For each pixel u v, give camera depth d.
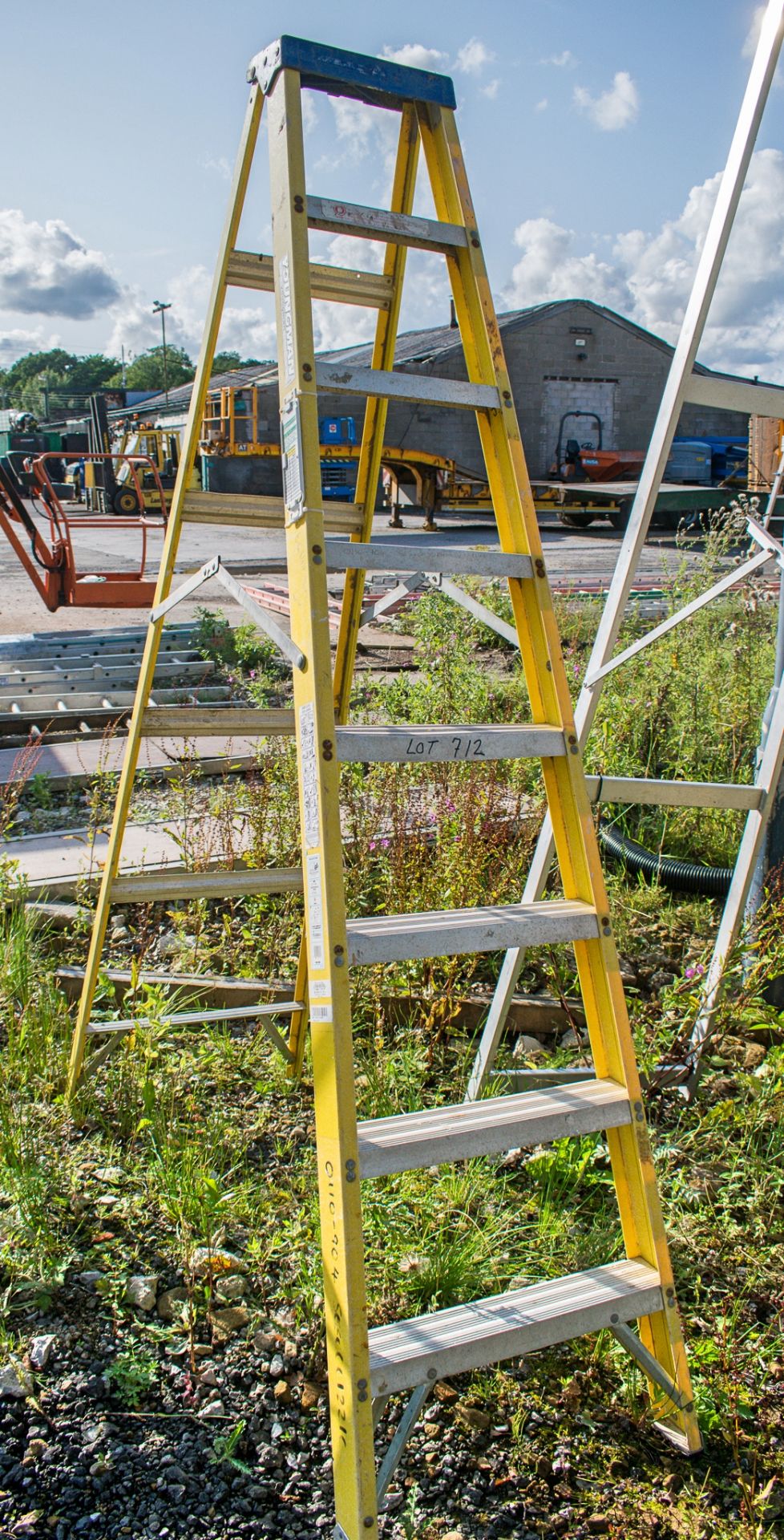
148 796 6.26
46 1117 3.25
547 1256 2.86
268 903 4.42
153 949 4.41
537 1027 4.05
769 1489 2.22
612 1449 2.38
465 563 2.43
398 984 3.94
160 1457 2.28
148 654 3.15
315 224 2.36
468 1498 2.25
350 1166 2.04
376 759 2.29
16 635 10.86
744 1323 2.76
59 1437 2.31
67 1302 2.65
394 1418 2.44
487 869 4.70
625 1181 2.46
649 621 10.66
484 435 2.66
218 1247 2.82
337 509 3.20
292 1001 3.78
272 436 30.69
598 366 39.03
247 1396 2.44
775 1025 3.73
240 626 11.15
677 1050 3.74
